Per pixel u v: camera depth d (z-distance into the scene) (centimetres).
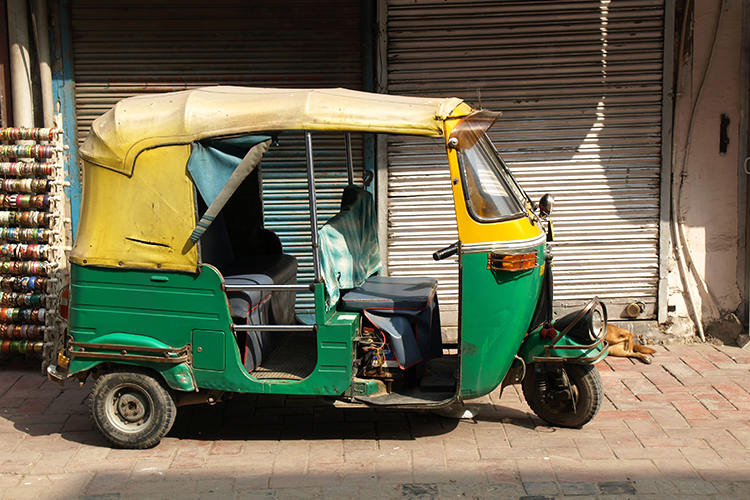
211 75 604
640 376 537
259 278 421
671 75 600
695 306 630
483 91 605
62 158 576
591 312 412
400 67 600
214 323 395
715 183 620
